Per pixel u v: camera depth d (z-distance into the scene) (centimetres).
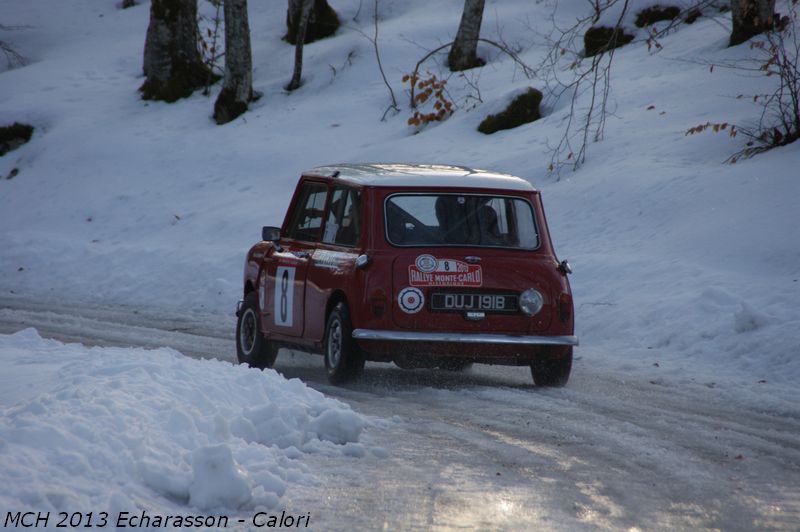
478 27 10950
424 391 3231
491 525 1752
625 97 8425
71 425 1902
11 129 11438
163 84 11950
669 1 10494
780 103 6531
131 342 4522
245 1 10906
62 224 9169
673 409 2978
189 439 2036
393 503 1873
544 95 8981
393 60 11531
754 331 3988
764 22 8856
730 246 5184
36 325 5162
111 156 10375
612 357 4091
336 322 3319
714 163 6519
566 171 7194
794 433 2647
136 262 7331
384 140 9344
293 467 2083
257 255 3988
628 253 5516
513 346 3281
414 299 3228
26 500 1579
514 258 3356
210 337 4794
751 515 1858
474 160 7894
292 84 11444
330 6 13650
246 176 9350
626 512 1855
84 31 15250
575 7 12206
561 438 2516
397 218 3331
